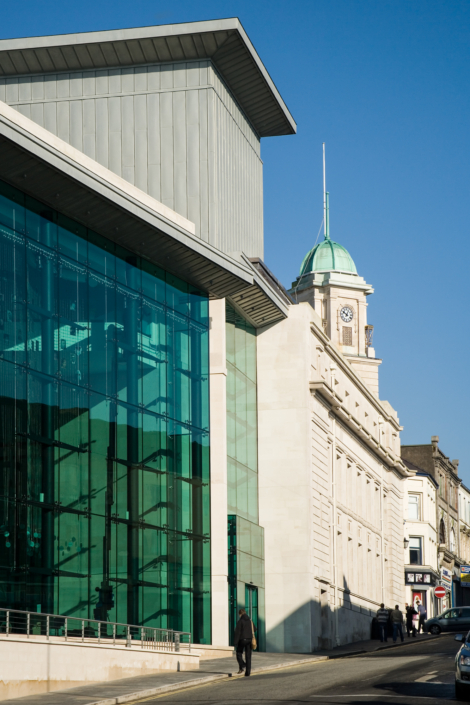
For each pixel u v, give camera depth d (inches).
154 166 1738.4
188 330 1643.7
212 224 1707.7
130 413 1451.8
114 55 1754.4
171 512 1530.5
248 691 1014.4
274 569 1959.9
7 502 1182.3
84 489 1323.8
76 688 1040.8
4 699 942.4
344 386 2369.6
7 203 1246.3
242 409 1931.6
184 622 1533.0
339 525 2271.2
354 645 2176.4
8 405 1202.6
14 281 1239.5
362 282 4060.0
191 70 1756.9
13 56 1756.9
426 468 3742.6
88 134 1761.8
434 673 1127.6
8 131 1173.1
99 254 1424.7
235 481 1856.5
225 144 1808.6
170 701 949.8
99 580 1331.2
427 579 3449.8
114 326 1438.2
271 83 1875.0
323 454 2123.5
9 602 1164.5
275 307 1946.4
